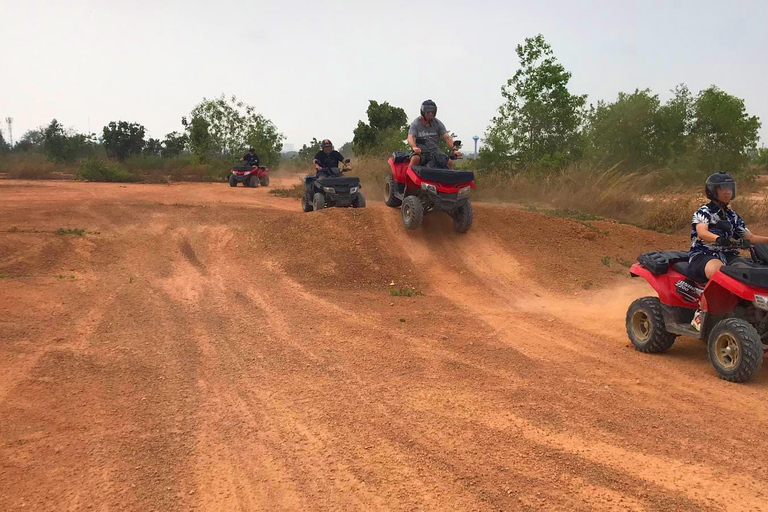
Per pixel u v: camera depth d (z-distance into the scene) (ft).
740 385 17.92
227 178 122.72
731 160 81.30
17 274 31.60
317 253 34.65
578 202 53.47
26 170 114.93
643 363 20.03
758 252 18.65
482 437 14.43
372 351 20.97
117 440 14.38
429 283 31.42
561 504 11.57
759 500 11.71
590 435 14.53
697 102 84.12
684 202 48.42
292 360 20.06
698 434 14.60
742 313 19.27
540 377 18.57
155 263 35.24
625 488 12.14
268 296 28.73
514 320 25.29
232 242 38.78
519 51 69.10
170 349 21.12
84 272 32.76
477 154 68.59
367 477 12.67
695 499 11.75
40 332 22.68
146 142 168.45
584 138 71.41
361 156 75.87
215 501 11.89
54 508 11.59
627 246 37.24
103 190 80.48
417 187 36.29
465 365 19.60
